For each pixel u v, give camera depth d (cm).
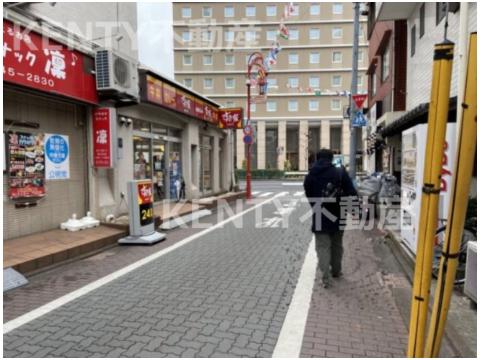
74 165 836
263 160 5062
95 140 854
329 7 4662
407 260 615
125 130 1004
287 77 4866
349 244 775
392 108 1545
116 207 943
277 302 459
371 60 2134
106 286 519
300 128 4997
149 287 513
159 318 412
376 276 564
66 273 581
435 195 219
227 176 1875
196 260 651
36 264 583
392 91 1558
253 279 547
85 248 684
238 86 4778
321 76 4791
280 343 358
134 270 593
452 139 530
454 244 219
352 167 1384
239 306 446
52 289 509
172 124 1303
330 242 532
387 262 640
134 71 900
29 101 720
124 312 429
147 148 1163
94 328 388
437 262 493
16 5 625
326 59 4753
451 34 802
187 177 1396
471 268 393
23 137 708
